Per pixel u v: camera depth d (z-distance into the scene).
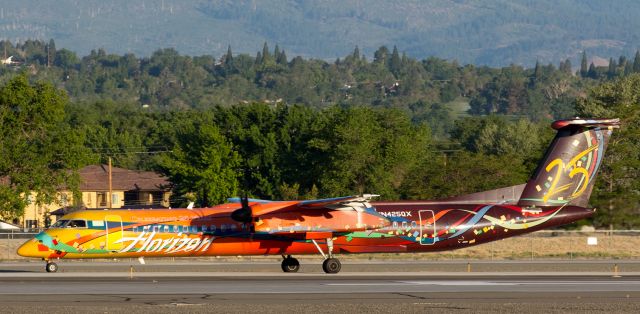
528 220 175.00
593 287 142.75
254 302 125.25
